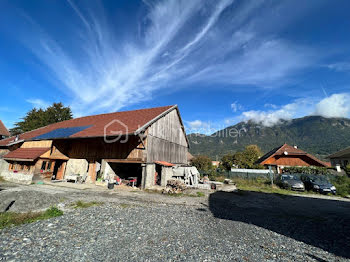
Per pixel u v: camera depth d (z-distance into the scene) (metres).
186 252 4.02
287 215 7.56
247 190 14.62
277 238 5.04
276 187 15.82
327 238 5.12
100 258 3.66
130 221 5.96
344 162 29.02
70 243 4.30
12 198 7.79
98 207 7.54
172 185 13.45
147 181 13.30
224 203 9.55
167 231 5.22
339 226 6.20
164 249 4.12
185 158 22.31
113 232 5.03
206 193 12.38
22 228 5.10
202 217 6.77
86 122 18.97
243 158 26.84
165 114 17.22
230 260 3.74
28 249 3.94
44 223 5.53
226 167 27.42
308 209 8.64
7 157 16.97
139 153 13.42
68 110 34.94
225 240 4.77
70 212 6.75
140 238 4.69
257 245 4.54
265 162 25.33
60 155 16.48
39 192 9.16
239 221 6.51
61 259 3.58
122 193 11.25
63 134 15.62
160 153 15.79
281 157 25.11
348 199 11.48
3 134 29.36
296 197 12.04
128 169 17.94
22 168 16.41
